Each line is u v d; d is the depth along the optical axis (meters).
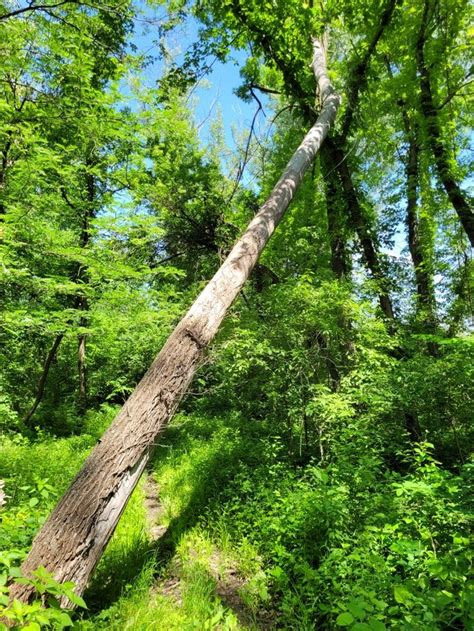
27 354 10.60
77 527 2.57
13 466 5.80
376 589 2.59
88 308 8.99
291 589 3.22
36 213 5.89
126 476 2.86
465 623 1.87
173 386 3.24
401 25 8.15
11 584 2.31
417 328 8.85
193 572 3.47
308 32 7.42
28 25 5.00
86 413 11.81
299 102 8.34
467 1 7.90
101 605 2.98
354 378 6.21
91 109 5.85
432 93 9.05
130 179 8.41
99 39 5.96
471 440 6.53
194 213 10.79
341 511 3.43
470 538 2.91
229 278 3.94
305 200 10.66
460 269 10.02
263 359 6.44
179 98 10.40
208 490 5.28
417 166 10.57
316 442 6.33
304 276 6.51
